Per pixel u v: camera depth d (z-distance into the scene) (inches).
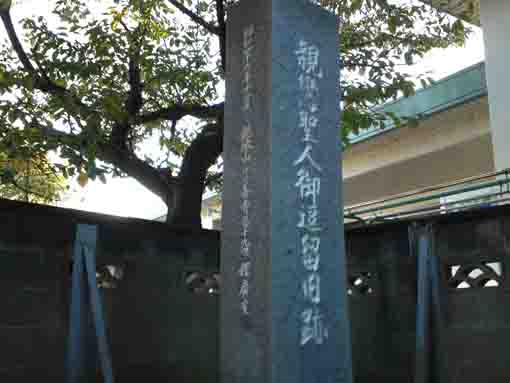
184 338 275.1
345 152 706.2
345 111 323.9
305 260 174.4
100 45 316.2
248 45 188.7
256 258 172.9
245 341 171.8
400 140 652.1
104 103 297.7
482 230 256.5
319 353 171.3
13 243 230.1
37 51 310.5
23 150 277.9
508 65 435.8
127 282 261.1
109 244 257.6
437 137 613.6
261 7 186.2
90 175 270.7
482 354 249.3
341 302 179.9
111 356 250.7
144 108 369.4
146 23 333.4
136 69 321.1
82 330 200.2
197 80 353.4
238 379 171.8
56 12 331.6
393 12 339.9
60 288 238.8
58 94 292.2
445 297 264.5
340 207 186.5
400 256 287.3
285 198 173.9
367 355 294.8
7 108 271.1
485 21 457.4
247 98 185.6
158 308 268.8
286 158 176.6
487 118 558.9
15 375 222.7
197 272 285.4
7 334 223.5
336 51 196.9
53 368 231.8
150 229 271.6
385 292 291.1
